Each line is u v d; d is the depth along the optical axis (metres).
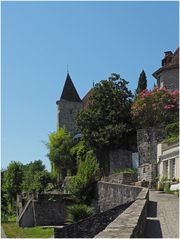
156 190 35.12
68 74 91.00
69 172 67.88
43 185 65.75
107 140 55.66
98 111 57.59
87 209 35.12
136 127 54.66
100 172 50.91
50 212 44.94
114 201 37.66
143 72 69.31
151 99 50.25
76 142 73.31
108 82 58.75
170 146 40.06
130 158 54.47
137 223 11.79
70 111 87.81
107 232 10.08
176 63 57.16
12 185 75.94
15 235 36.09
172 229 16.41
